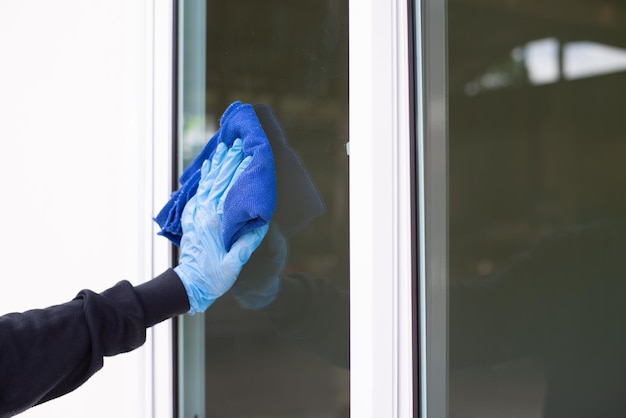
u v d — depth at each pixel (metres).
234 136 0.95
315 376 0.94
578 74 0.84
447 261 0.79
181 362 1.17
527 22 0.82
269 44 1.02
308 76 0.95
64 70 1.40
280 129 1.01
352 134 0.82
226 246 0.88
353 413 0.83
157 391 1.18
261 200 0.84
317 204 0.94
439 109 0.78
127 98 1.24
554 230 0.83
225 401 1.11
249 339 1.06
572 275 0.84
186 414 1.17
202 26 1.16
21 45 1.53
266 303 1.03
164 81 1.18
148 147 1.20
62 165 1.40
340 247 0.90
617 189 0.86
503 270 0.81
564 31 0.84
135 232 1.21
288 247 0.99
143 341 0.86
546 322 0.83
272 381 1.02
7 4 1.58
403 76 0.79
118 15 1.26
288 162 0.99
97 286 1.31
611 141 0.86
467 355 0.80
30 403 0.78
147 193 1.20
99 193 1.31
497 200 0.81
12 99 1.55
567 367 0.84
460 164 0.79
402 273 0.79
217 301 1.12
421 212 0.78
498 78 0.81
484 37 0.80
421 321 0.79
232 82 1.10
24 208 1.51
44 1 1.46
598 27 0.85
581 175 0.84
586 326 0.85
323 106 0.92
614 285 0.86
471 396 0.80
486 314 0.81
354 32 0.81
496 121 0.81
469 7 0.80
